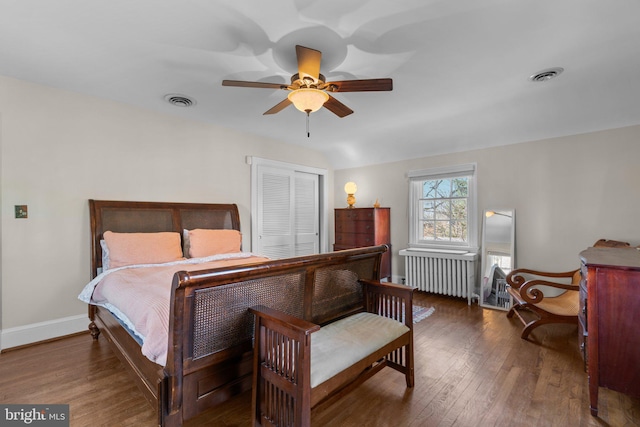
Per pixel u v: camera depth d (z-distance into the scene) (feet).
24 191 8.67
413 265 14.42
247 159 13.91
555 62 7.41
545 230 11.68
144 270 8.43
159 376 4.49
